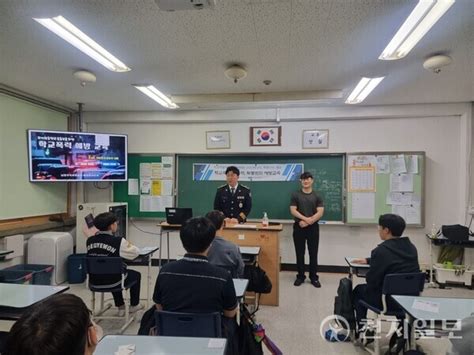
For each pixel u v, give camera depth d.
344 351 2.85
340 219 5.29
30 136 4.52
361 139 5.31
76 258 4.74
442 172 5.10
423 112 4.99
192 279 1.81
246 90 4.34
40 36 2.75
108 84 4.11
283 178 5.46
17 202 4.53
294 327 3.31
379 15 2.37
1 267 4.17
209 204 5.64
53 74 3.73
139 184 5.78
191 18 2.42
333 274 5.27
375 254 2.66
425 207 5.09
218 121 5.61
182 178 5.71
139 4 2.23
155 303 1.97
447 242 4.52
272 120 5.46
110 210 5.14
